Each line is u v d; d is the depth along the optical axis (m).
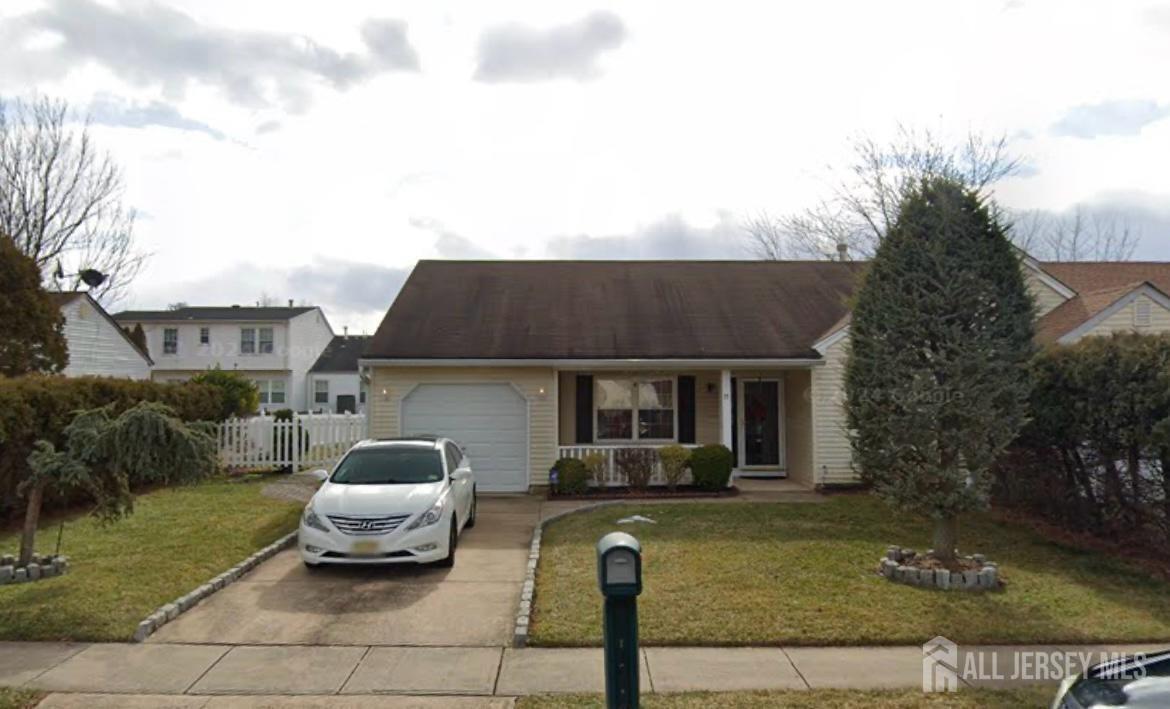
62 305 19.61
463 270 17.84
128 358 24.89
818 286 17.38
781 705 4.79
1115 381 8.48
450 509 8.57
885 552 8.75
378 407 14.20
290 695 5.00
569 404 15.53
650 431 15.70
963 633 6.11
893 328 7.79
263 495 12.98
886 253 8.05
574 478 13.59
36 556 7.73
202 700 4.93
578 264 18.41
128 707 4.82
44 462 7.49
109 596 6.92
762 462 16.02
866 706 4.79
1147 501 8.59
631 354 14.06
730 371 14.83
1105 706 3.64
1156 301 12.96
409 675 5.33
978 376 7.47
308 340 42.50
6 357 14.77
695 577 7.61
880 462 8.01
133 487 13.33
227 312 40.50
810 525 10.38
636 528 10.16
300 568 8.30
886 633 6.08
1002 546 9.20
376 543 7.91
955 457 7.75
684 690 5.04
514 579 7.89
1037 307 7.90
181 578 7.56
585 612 6.58
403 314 15.47
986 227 7.75
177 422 7.75
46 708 4.80
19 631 6.05
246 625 6.40
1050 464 9.98
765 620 6.33
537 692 5.03
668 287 17.09
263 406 39.09
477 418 14.32
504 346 14.27
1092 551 8.97
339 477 9.21
